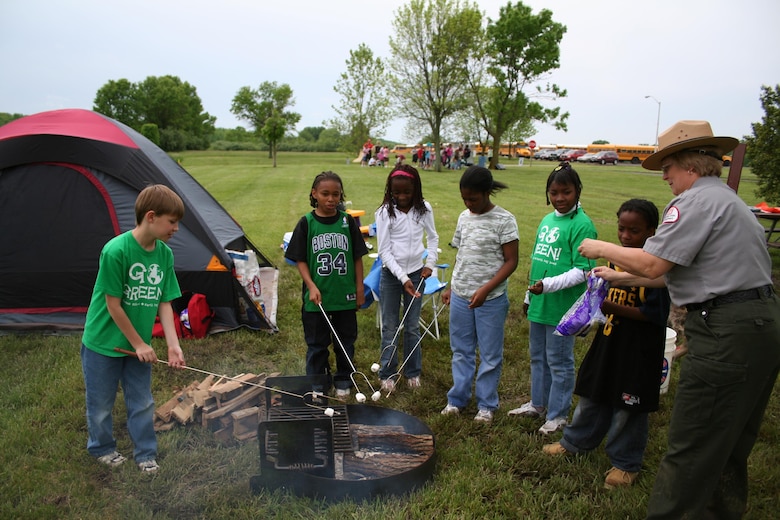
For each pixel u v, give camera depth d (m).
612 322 2.71
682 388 2.21
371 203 14.59
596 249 2.38
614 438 2.78
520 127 38.50
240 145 71.50
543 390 3.45
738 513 2.38
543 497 2.73
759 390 2.09
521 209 13.70
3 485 2.76
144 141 5.76
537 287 3.03
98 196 4.88
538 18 31.52
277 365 4.34
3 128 5.00
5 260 4.81
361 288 3.76
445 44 28.41
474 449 3.14
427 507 2.65
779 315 2.09
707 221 2.08
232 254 5.09
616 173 32.16
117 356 2.71
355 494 2.64
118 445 3.09
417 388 3.97
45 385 3.81
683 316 4.91
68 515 2.56
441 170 31.05
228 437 3.19
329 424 2.76
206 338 4.79
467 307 3.39
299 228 3.59
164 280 2.81
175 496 2.69
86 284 4.90
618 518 2.56
